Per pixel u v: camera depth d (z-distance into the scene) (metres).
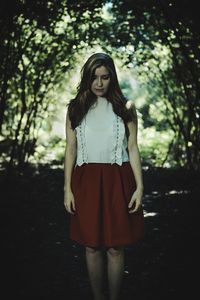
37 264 5.11
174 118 14.82
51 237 6.36
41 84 14.08
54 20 9.57
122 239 3.28
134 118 3.39
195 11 7.94
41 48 11.66
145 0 8.91
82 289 4.32
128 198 3.33
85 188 3.31
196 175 12.80
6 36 8.54
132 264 5.12
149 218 7.75
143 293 4.19
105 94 3.36
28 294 4.18
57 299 4.06
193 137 13.86
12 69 9.85
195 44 8.83
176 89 14.06
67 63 15.05
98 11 9.74
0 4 7.55
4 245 5.86
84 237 3.30
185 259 5.26
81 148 3.35
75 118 3.35
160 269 4.91
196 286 4.35
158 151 17.39
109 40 11.88
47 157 17.75
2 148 15.18
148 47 12.47
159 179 12.68
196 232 6.57
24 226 6.96
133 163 3.41
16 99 13.83
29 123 13.77
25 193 9.76
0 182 10.74
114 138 3.31
